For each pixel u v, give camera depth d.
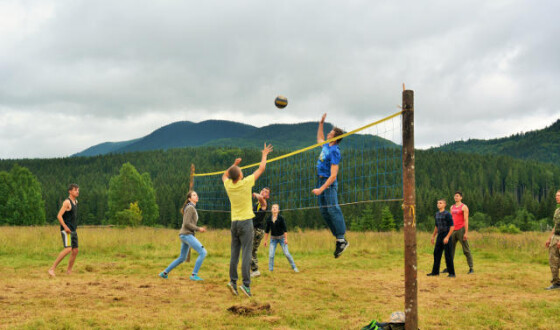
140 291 6.17
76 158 180.00
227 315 4.83
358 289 6.90
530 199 116.38
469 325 4.68
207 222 76.75
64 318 4.49
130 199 71.81
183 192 102.44
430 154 168.75
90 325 4.29
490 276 8.50
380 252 13.27
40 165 168.50
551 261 7.10
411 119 3.95
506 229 39.75
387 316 4.98
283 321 4.64
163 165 177.50
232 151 187.75
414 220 3.94
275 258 11.66
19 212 59.91
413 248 3.94
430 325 4.65
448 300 6.10
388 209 72.81
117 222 64.62
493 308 5.47
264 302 5.50
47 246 11.91
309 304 5.63
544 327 4.57
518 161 171.00
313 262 10.86
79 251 11.45
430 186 130.75
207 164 180.62
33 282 6.65
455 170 149.25
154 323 4.43
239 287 5.92
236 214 5.98
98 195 103.44
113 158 182.88
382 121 4.54
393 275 8.64
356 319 4.83
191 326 4.37
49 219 97.31
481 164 159.50
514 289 7.04
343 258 11.75
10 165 166.00
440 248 8.63
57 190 118.56
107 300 5.48
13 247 11.39
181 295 5.97
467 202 106.94
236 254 6.04
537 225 80.81
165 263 9.87
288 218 79.94
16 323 4.26
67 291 5.98
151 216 74.38
